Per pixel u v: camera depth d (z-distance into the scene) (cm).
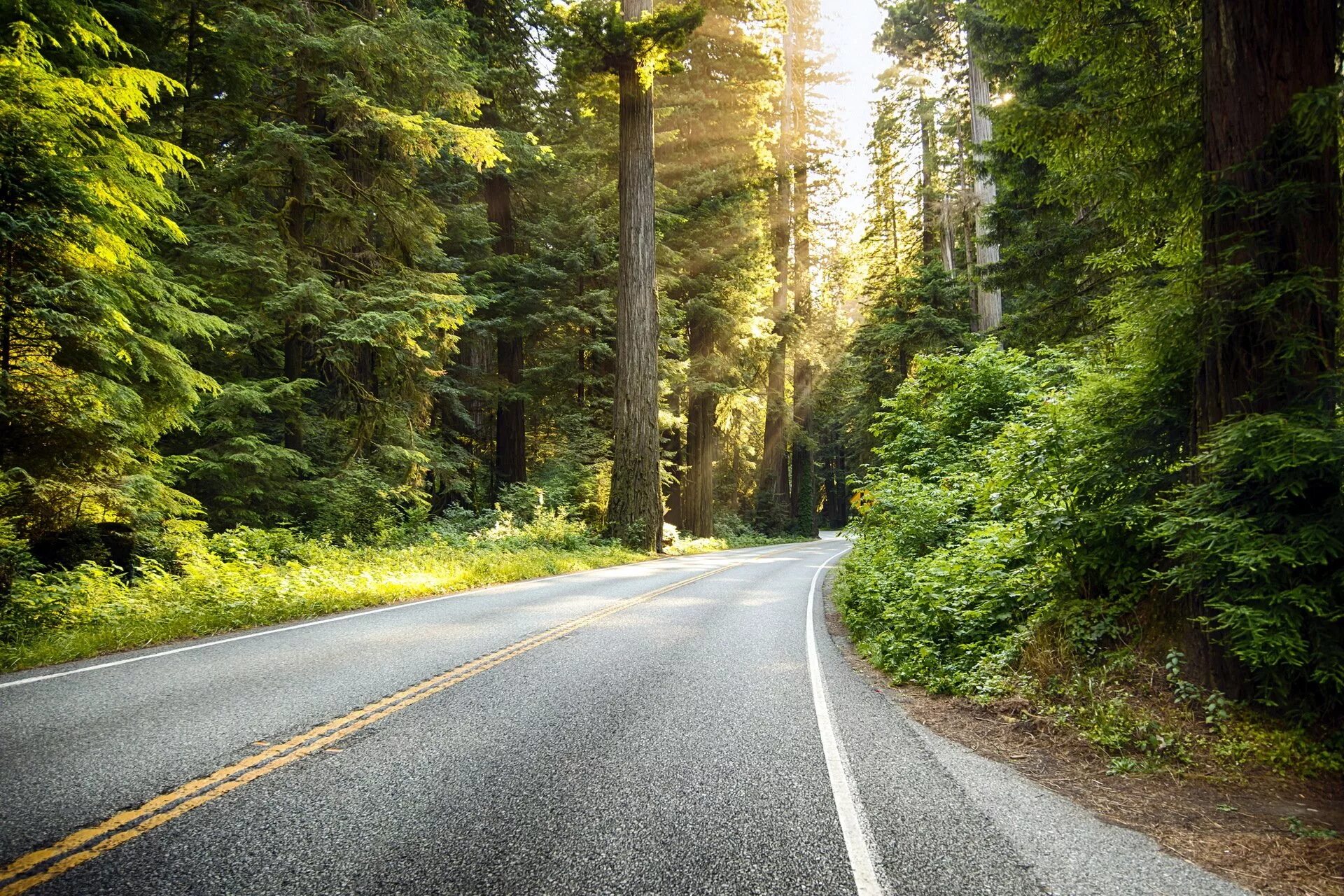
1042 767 436
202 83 1503
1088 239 1102
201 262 1380
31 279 770
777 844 310
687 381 2903
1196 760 429
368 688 541
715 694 558
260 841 295
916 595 788
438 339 1836
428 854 291
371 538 1584
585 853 296
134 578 1012
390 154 1792
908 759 433
